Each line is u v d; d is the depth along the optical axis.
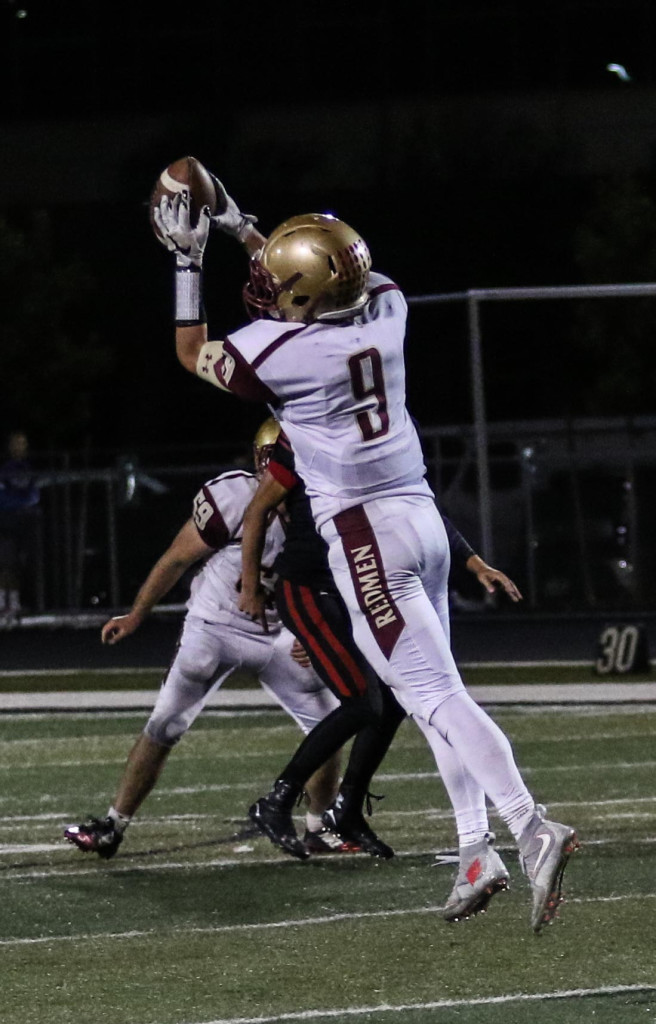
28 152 74.19
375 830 18.30
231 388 13.16
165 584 16.56
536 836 12.10
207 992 12.05
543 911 12.03
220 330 69.69
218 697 32.75
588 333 63.66
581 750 24.42
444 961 12.77
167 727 16.59
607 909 14.32
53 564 50.84
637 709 29.47
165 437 73.38
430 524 13.05
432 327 72.50
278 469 14.81
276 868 16.41
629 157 73.69
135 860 16.94
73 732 27.75
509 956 12.87
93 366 65.81
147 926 14.09
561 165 73.31
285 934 13.73
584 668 36.53
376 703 15.39
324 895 15.15
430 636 12.76
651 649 41.38
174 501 51.31
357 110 74.38
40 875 16.22
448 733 12.60
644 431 51.53
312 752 15.68
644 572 51.72
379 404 12.97
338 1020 11.29
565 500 51.91
